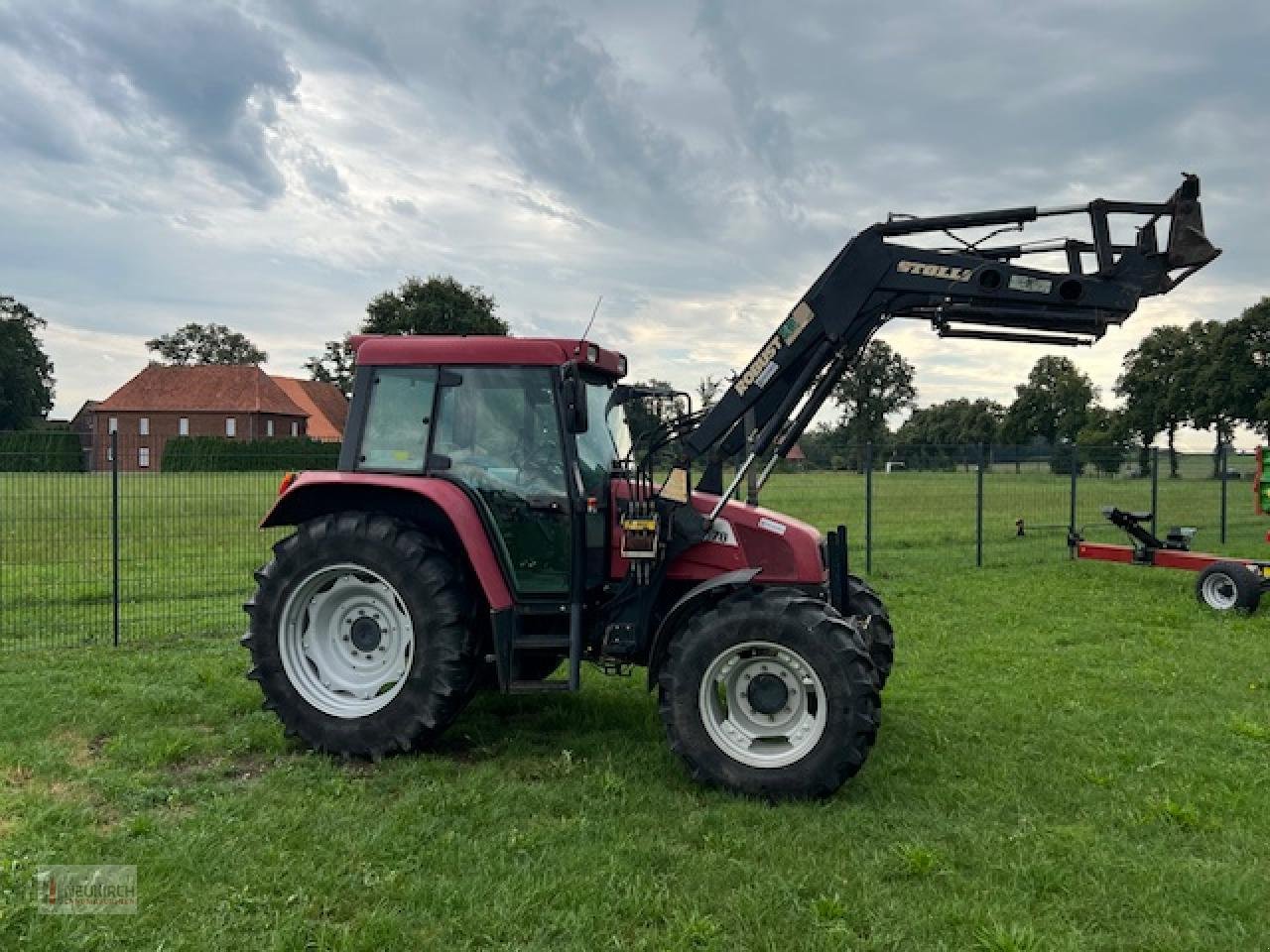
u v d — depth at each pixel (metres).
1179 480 19.34
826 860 3.91
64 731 5.63
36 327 79.62
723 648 4.69
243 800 4.51
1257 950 3.27
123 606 9.97
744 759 4.66
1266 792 4.73
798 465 15.81
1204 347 59.09
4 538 11.51
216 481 10.73
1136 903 3.58
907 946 3.28
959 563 13.80
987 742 5.55
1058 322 5.40
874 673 4.61
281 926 3.34
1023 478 17.08
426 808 4.41
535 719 5.97
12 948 3.19
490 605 5.15
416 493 5.41
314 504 5.80
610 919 3.42
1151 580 12.12
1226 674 7.18
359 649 5.44
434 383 5.61
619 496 5.49
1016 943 3.24
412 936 3.30
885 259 5.30
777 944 3.28
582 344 5.52
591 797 4.62
